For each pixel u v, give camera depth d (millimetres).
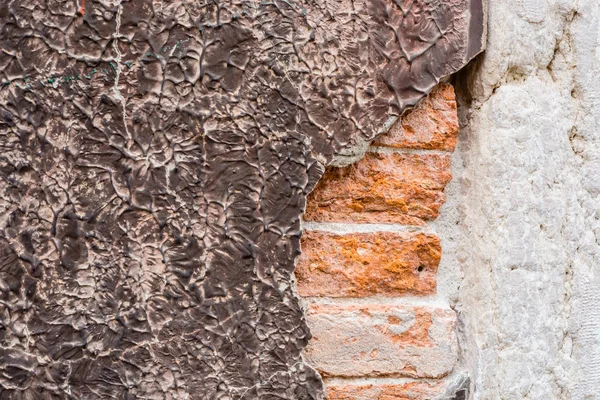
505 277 1036
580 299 1062
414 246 1045
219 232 997
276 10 1006
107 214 982
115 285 984
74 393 978
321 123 1014
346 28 1019
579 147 1067
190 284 993
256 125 1002
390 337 1037
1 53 966
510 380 1037
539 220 1046
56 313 976
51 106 974
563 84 1064
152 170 988
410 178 1046
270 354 1004
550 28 1054
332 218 1036
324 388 1015
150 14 986
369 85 1022
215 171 997
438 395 1043
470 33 1036
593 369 1066
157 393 989
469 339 1046
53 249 975
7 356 969
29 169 972
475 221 1046
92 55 979
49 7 972
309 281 1029
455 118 1053
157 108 988
